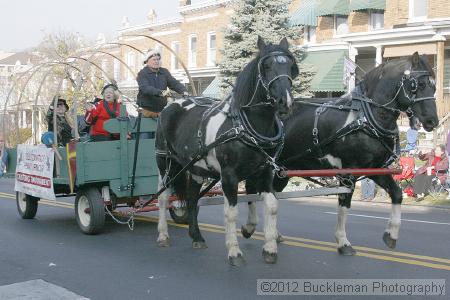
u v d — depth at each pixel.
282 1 24.84
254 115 6.75
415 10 24.59
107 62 37.78
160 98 9.68
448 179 15.52
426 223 11.00
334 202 15.43
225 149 6.89
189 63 36.34
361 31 26.19
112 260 7.71
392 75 7.28
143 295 6.11
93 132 9.80
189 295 6.06
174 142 8.26
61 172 9.83
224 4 32.84
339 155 7.56
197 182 8.41
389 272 6.79
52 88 26.16
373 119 7.25
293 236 9.30
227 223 7.11
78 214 9.77
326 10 26.33
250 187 8.50
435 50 22.95
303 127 7.86
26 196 11.23
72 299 5.88
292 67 6.60
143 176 9.59
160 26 38.38
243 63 24.30
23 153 11.15
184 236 9.40
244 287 6.29
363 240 8.89
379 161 7.49
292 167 8.33
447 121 20.92
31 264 7.55
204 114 7.56
